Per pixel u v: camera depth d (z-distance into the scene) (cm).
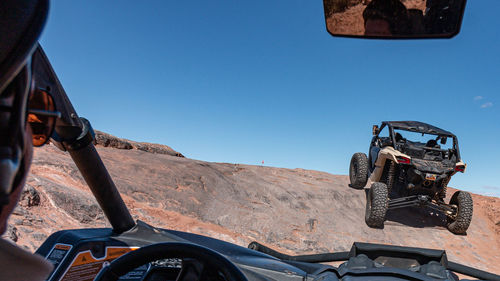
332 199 907
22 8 32
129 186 624
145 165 733
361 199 975
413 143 886
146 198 621
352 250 193
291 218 741
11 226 342
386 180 856
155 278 90
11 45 30
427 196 789
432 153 837
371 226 805
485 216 1077
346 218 822
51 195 435
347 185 1070
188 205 650
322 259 230
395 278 150
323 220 775
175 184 697
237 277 62
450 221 881
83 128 124
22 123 32
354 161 1062
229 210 688
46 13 34
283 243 654
